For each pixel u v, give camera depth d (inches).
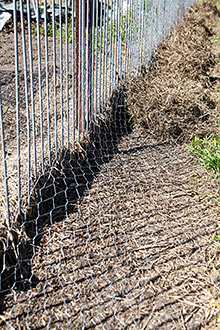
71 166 132.0
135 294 90.3
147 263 99.6
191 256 102.6
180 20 364.5
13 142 145.2
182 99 172.1
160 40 279.9
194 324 83.3
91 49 142.0
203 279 95.2
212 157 149.5
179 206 123.8
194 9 455.5
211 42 339.9
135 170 143.1
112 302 87.9
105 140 162.4
